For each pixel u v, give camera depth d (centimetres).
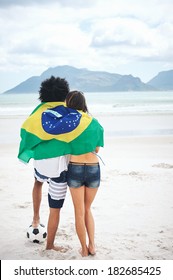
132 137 1477
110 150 1151
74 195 366
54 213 375
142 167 840
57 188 368
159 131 1700
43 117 362
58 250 387
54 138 357
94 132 361
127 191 627
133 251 387
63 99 377
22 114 2736
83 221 371
